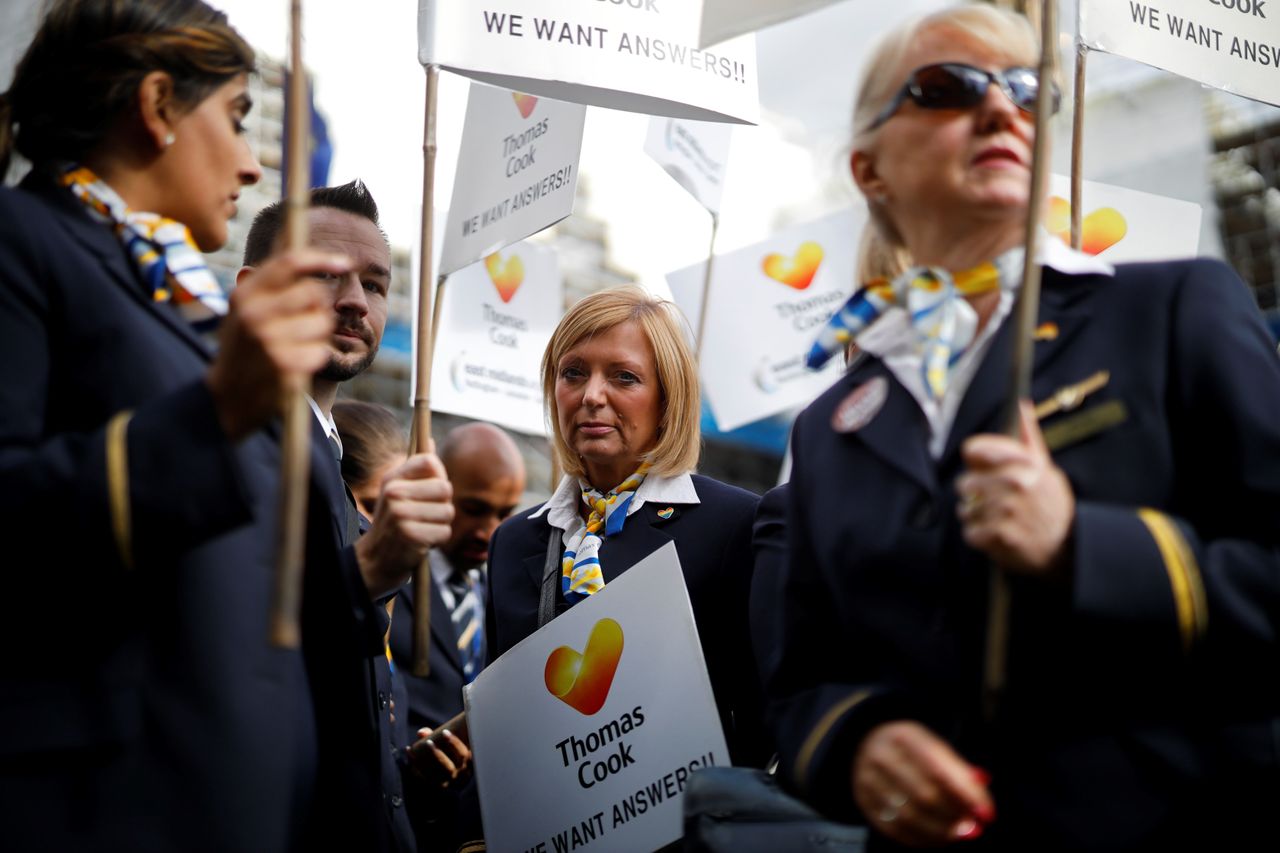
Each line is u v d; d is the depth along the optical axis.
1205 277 2.15
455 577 5.45
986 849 2.04
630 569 3.37
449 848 3.86
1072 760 2.00
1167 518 1.98
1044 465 1.94
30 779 2.18
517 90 3.82
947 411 2.22
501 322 5.75
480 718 3.47
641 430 3.80
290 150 2.07
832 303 6.05
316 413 3.44
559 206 3.90
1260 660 1.95
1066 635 2.02
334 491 2.70
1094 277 2.21
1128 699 2.02
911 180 2.31
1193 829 1.97
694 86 3.74
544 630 3.44
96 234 2.41
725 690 3.54
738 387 6.08
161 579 2.31
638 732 3.28
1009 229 2.29
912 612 2.16
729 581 3.60
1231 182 9.17
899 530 2.17
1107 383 2.09
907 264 2.58
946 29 2.33
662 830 3.21
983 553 2.10
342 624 2.60
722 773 2.43
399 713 3.90
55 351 2.32
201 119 2.54
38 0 3.17
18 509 2.09
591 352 3.82
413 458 2.98
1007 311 2.21
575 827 3.31
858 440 2.32
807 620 2.37
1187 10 3.72
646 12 3.70
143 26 2.51
